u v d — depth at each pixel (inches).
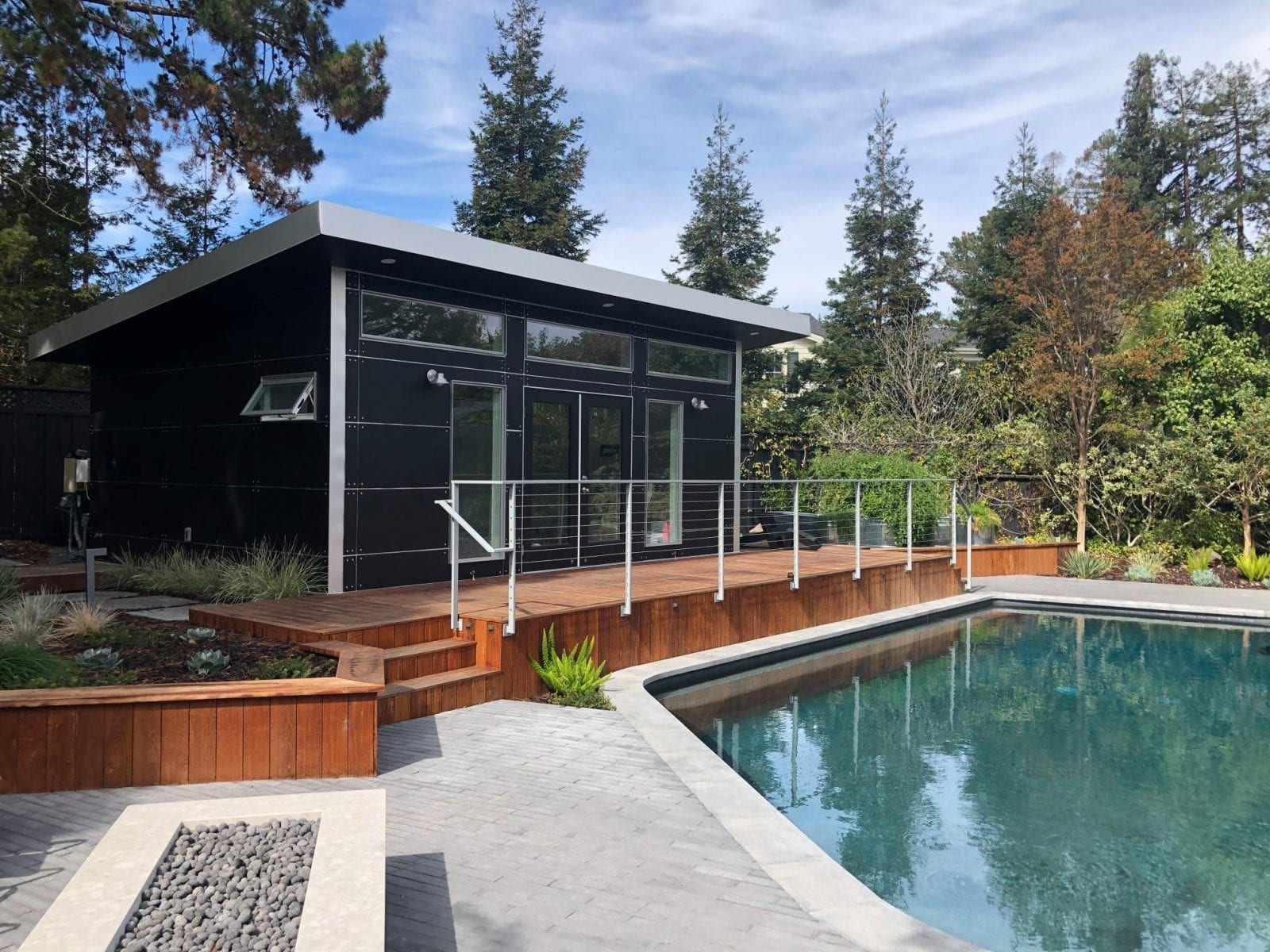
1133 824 192.7
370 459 316.2
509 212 976.3
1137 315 606.9
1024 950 138.5
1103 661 360.2
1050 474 632.4
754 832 154.9
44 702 167.5
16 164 507.8
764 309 438.6
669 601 310.5
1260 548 592.7
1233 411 581.0
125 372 412.2
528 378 372.8
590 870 139.0
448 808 165.8
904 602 444.1
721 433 472.4
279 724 179.5
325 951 86.1
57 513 521.7
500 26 987.3
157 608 289.6
